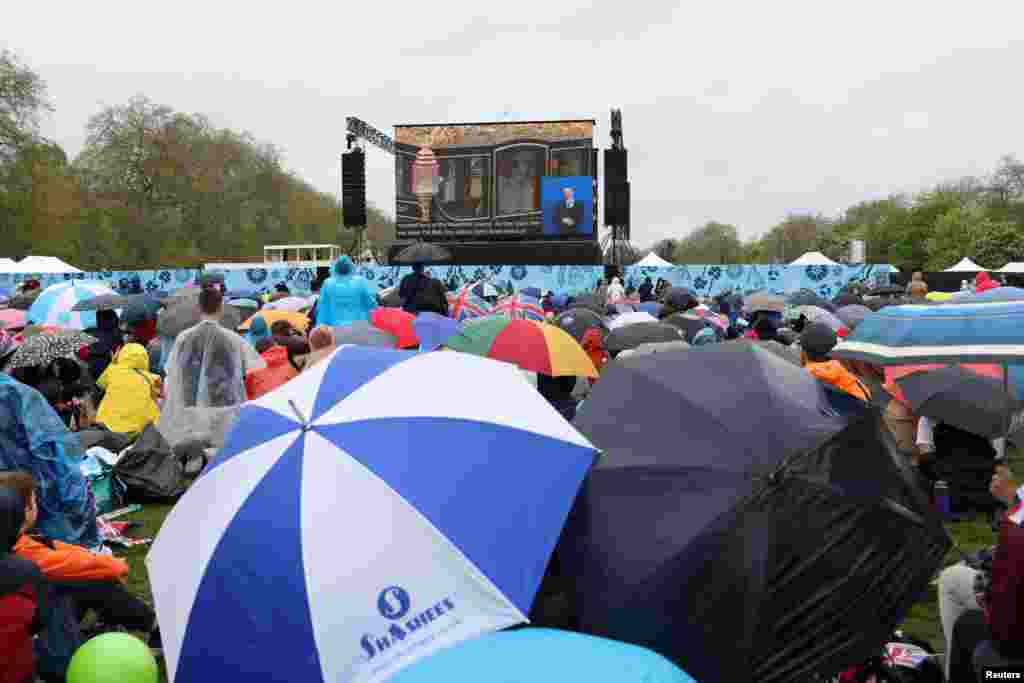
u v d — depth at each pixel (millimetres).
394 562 2955
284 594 2893
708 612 2855
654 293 23828
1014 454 8117
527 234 33250
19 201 52938
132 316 10969
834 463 3041
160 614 3166
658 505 3127
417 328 8008
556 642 2402
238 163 85125
